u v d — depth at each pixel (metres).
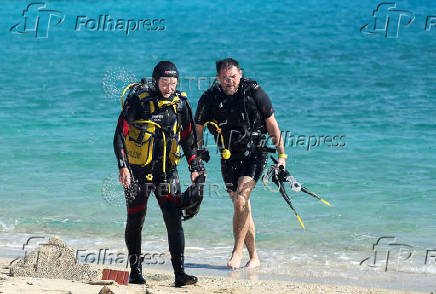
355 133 48.97
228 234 28.19
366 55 98.94
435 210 31.02
